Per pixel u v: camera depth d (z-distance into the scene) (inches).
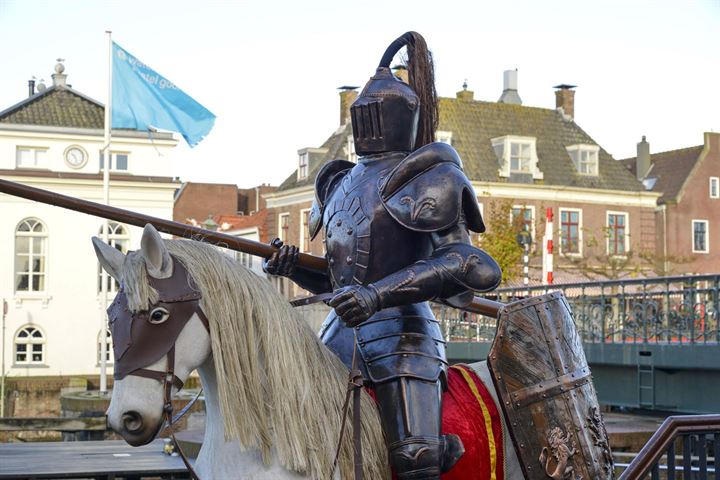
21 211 1187.9
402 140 124.3
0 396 1127.6
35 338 1188.5
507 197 1309.1
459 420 119.0
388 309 118.4
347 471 110.7
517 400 119.5
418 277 110.0
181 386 105.5
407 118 124.3
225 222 1744.6
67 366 1194.6
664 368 448.8
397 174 116.6
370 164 124.3
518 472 124.3
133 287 103.0
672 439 155.4
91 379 1171.3
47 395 1157.7
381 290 108.5
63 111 1240.8
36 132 1203.2
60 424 461.7
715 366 413.7
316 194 132.9
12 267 1178.6
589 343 499.8
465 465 117.4
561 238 1347.2
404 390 112.7
